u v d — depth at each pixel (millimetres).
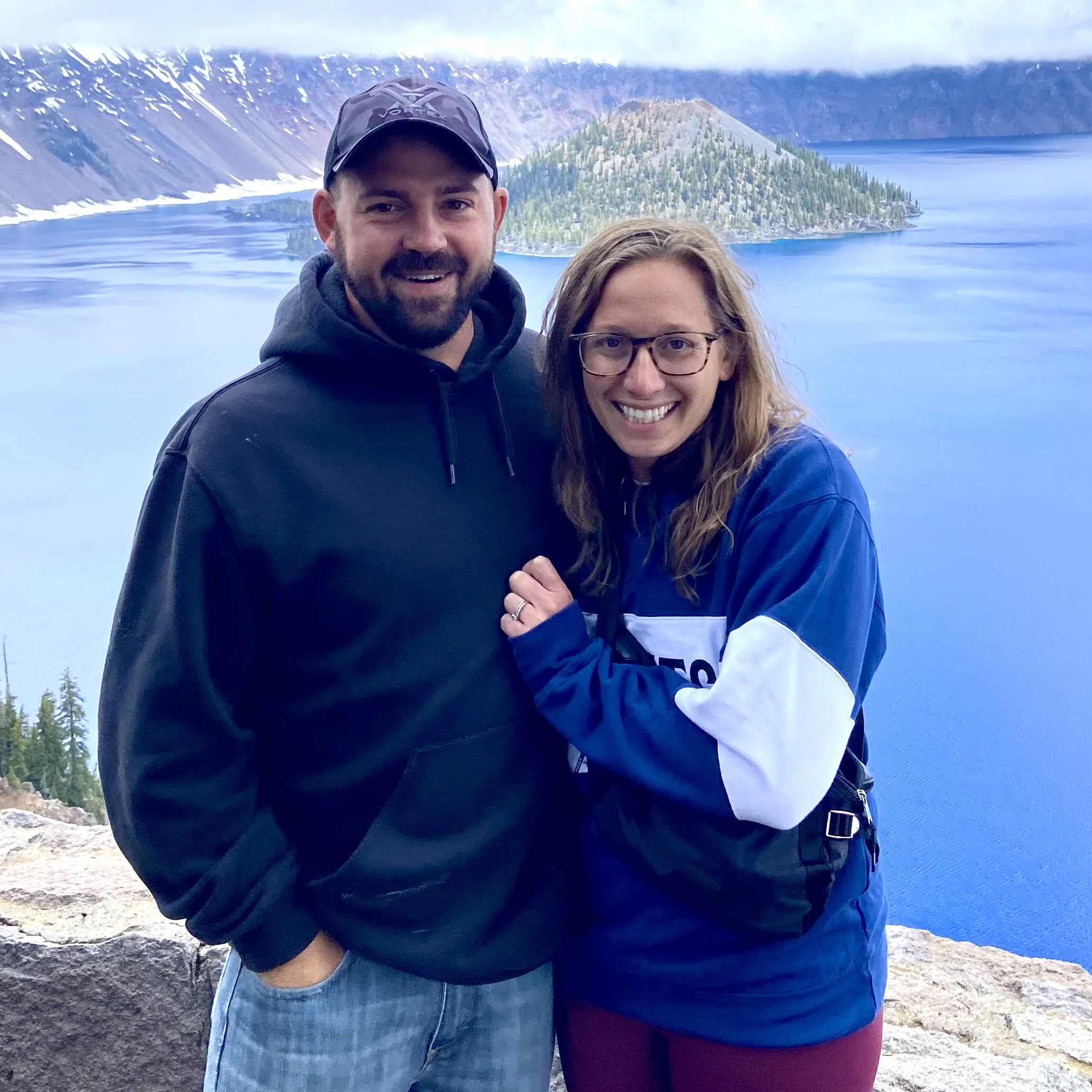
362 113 1869
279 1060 1912
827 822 1769
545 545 2084
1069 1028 3146
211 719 1817
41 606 136875
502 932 1949
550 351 2006
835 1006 1816
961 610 108750
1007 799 74438
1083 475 141500
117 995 2889
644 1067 1981
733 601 1833
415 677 1884
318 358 1906
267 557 1815
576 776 2035
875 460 143875
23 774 40625
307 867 1947
